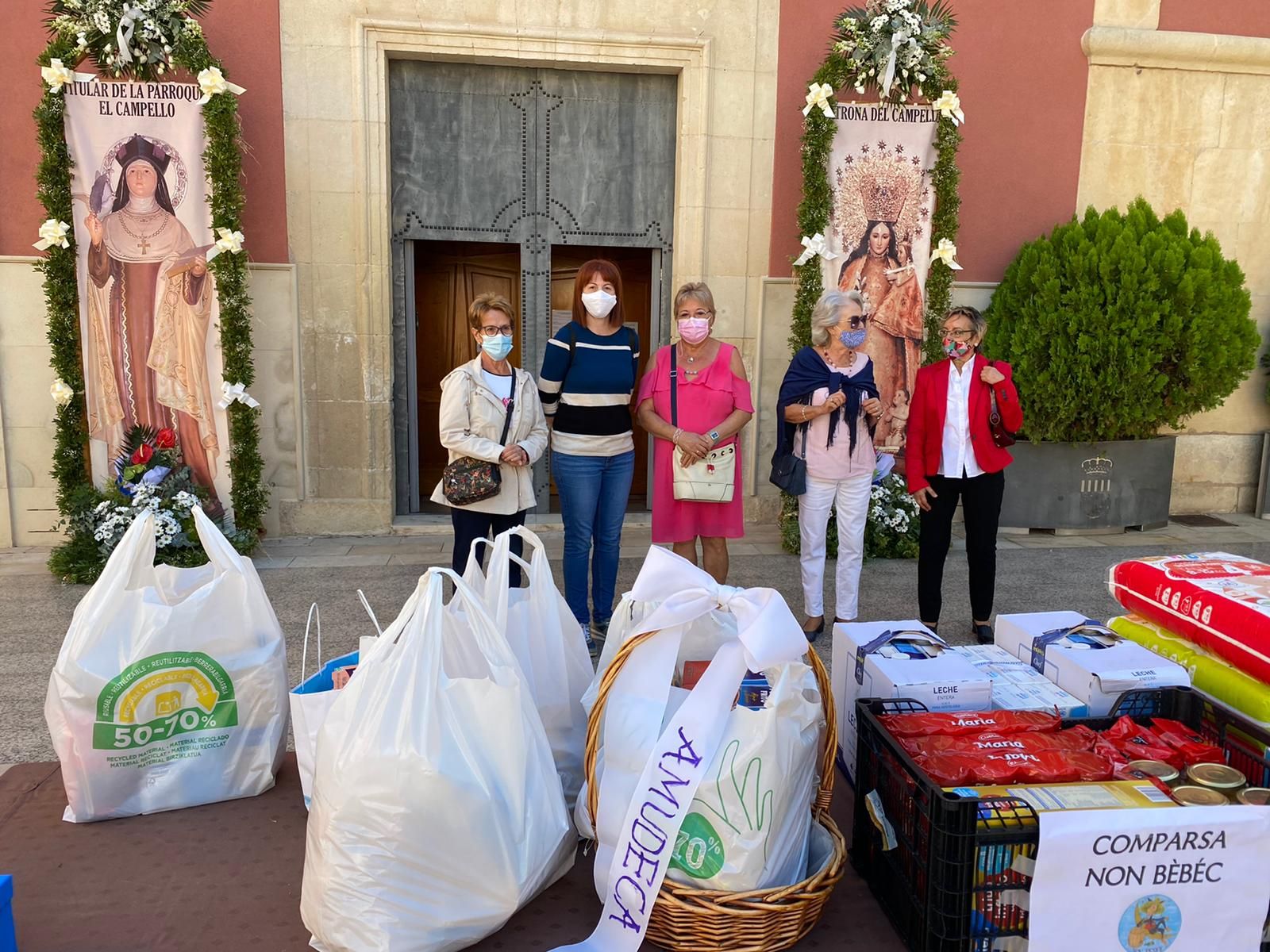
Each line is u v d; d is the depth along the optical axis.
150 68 5.69
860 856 2.12
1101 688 2.29
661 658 1.96
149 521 2.42
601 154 6.96
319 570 5.83
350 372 6.67
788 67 6.72
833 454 4.28
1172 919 1.64
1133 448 6.97
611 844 1.90
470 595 2.00
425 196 6.84
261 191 6.38
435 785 1.75
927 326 6.57
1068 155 7.16
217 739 2.40
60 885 2.01
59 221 5.58
